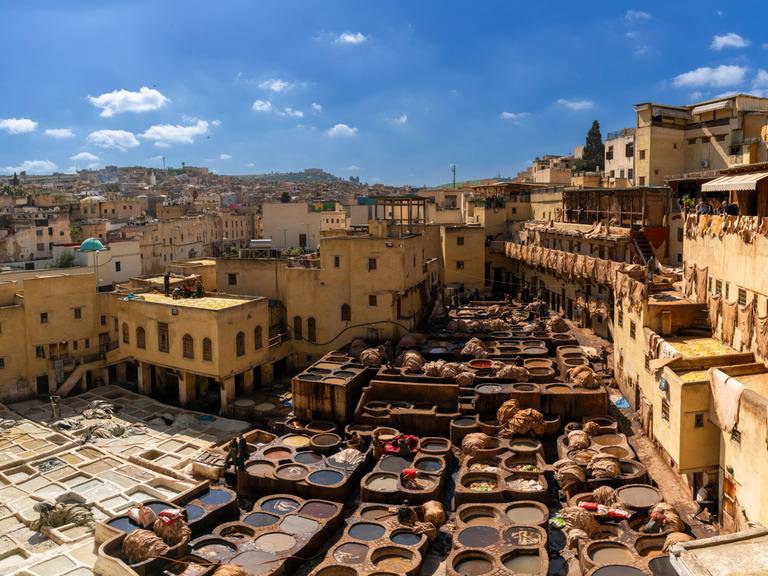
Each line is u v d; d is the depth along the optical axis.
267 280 58.53
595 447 35.47
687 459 28.67
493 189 86.38
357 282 54.16
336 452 38.78
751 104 61.84
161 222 110.44
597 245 57.81
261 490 35.72
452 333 56.09
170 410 49.00
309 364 56.41
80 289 54.97
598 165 110.44
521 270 77.88
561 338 53.53
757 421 24.08
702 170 65.50
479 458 36.38
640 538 27.25
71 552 30.64
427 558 29.17
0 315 50.59
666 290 43.22
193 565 28.44
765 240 29.19
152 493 35.84
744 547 14.44
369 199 75.69
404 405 42.84
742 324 31.62
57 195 149.50
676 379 29.12
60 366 53.28
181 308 49.00
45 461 40.44
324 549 30.64
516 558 27.34
